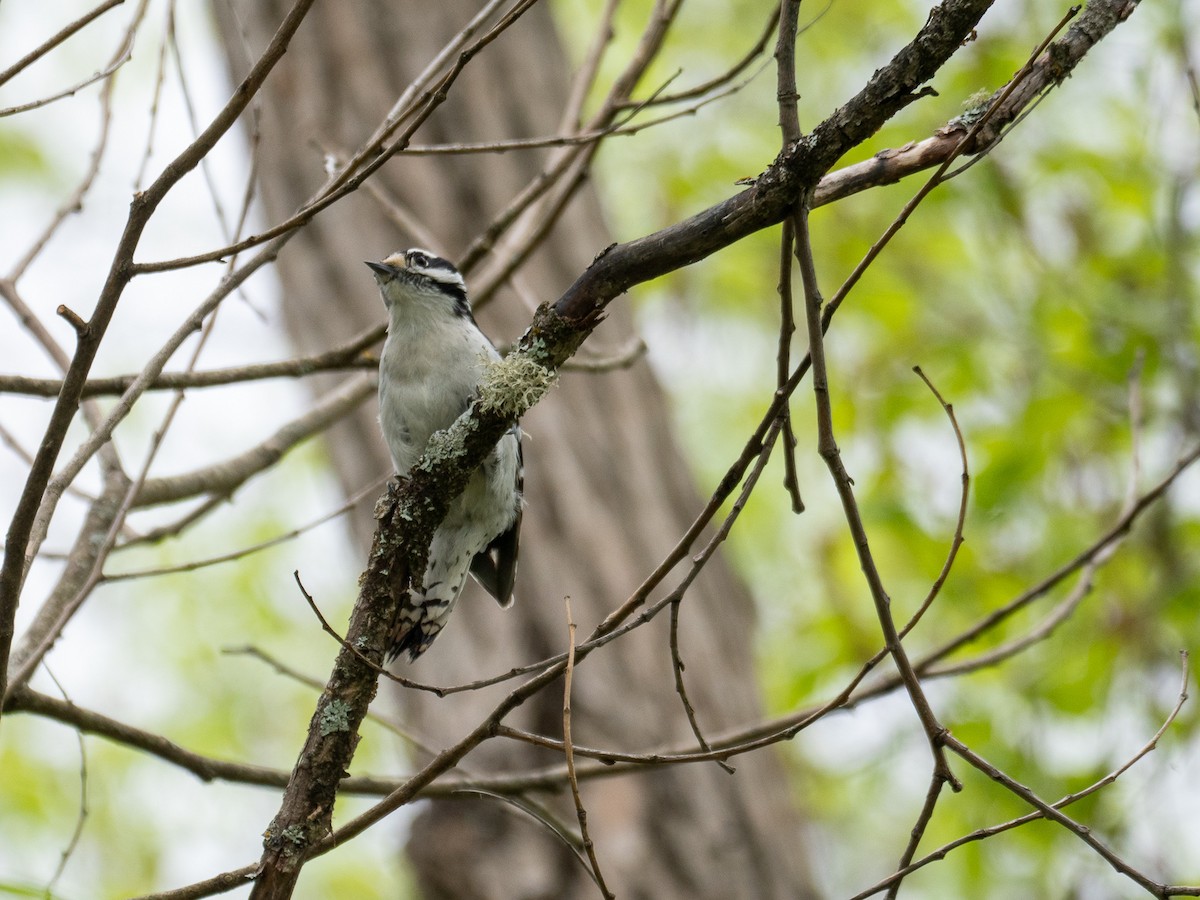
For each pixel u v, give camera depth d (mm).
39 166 14938
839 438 13781
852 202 14648
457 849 10539
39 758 15102
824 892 13242
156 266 5117
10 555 5301
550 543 11453
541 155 12398
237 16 7465
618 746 10891
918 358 13328
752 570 16312
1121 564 11703
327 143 11961
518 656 11086
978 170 13086
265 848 5523
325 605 17609
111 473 8094
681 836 10836
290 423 9039
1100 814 10914
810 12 15609
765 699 12797
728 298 16719
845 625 12406
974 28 5156
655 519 11930
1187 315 12141
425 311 8680
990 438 12328
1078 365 12242
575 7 17125
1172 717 5883
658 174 16359
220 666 16938
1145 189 12422
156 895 5742
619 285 5867
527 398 5898
